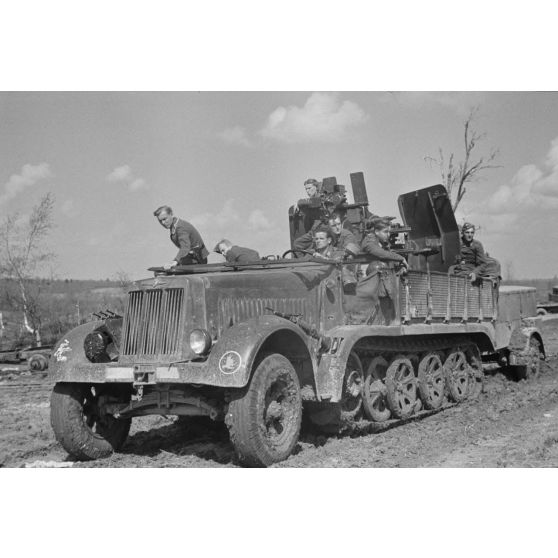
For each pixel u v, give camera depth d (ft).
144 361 19.04
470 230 34.37
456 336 30.63
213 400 19.10
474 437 22.45
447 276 29.50
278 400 19.03
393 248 30.83
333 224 25.98
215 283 19.61
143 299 19.61
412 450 20.53
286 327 19.24
